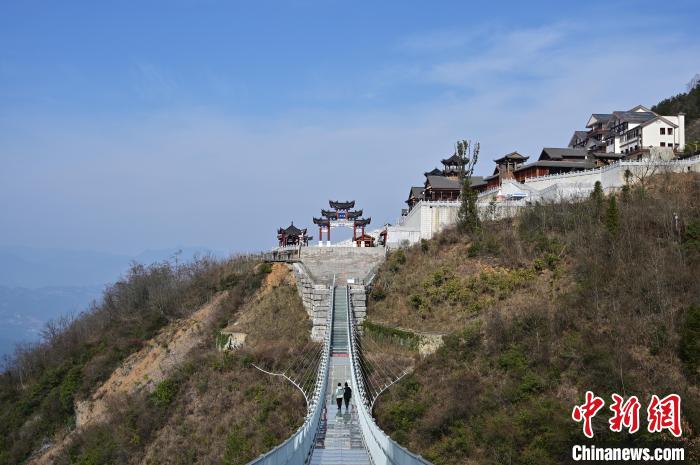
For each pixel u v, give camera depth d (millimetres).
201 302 91250
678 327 50656
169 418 63156
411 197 126312
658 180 80000
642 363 48438
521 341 53469
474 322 60625
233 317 81500
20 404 87812
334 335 65125
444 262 76188
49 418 83625
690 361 47438
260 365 63750
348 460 34750
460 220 84250
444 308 67000
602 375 47094
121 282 106312
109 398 78375
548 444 40406
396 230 93250
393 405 49250
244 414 56438
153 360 81875
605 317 54062
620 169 83625
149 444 61750
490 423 43875
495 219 84375
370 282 75312
